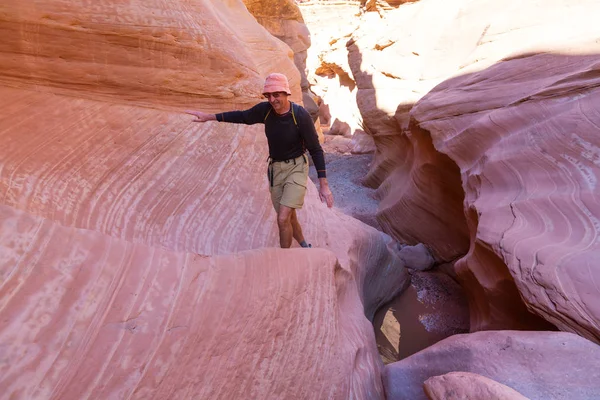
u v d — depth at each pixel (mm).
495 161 4305
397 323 4949
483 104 5402
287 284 2330
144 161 3234
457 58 7879
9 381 1177
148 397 1501
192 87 3863
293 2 17156
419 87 8406
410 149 8391
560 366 2162
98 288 1541
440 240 6547
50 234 1522
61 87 3010
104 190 2814
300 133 2811
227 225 3512
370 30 12273
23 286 1348
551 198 3400
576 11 5938
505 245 3201
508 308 3434
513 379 2191
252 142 4477
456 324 4859
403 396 2809
